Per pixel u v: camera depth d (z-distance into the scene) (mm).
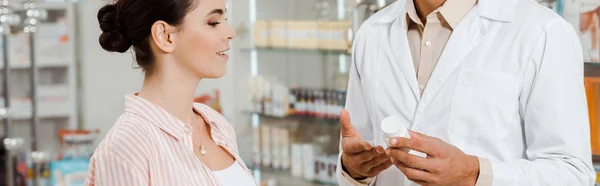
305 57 3475
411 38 1817
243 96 3779
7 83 4176
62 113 4465
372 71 1846
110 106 4566
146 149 1415
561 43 1611
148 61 1525
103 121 4566
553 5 2160
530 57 1636
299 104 3480
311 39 3301
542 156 1623
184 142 1509
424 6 1739
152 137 1450
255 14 3668
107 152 1395
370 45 1874
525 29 1657
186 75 1531
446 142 1595
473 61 1700
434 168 1497
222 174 1581
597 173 2119
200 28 1497
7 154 4215
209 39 1504
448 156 1504
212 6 1507
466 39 1720
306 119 3439
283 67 3605
